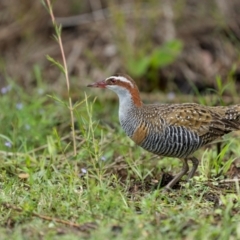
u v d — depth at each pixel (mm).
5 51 20281
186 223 9750
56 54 19875
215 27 19797
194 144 12125
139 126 12133
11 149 14156
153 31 19625
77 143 14375
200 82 19031
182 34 19703
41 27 20500
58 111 15930
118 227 9680
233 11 20016
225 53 19484
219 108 12500
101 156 12648
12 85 17000
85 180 12031
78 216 10453
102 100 17531
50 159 12828
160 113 12078
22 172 12773
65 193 11219
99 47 19750
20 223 10156
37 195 11180
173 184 12078
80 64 19469
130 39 19250
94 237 9234
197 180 12102
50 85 18828
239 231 9352
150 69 18703
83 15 20531
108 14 20375
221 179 12172
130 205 10914
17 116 15156
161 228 9547
